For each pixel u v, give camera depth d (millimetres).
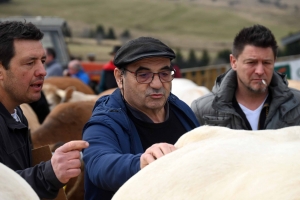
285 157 1467
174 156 1688
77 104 5844
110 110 2809
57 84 9727
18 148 2549
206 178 1502
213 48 44719
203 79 11805
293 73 10023
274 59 3691
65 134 5574
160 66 2771
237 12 57469
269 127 3684
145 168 1699
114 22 52875
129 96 2846
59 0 57156
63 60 14891
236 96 3791
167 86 2818
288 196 1246
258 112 3746
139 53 2734
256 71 3621
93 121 2777
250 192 1335
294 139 1698
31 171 2324
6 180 1554
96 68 16219
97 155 2535
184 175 1551
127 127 2779
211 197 1416
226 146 1631
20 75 2564
